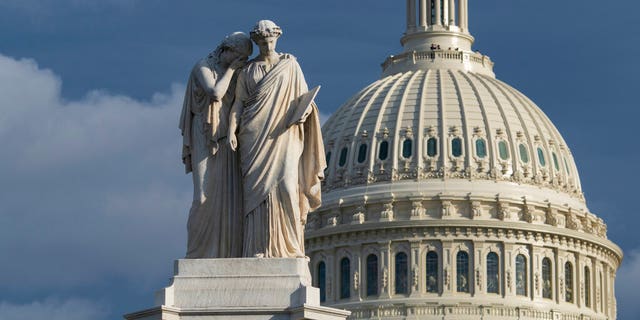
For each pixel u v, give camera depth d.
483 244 152.62
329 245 155.00
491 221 152.62
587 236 157.75
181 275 21.23
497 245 153.12
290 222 21.91
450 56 166.88
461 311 150.75
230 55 22.58
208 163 22.31
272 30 22.50
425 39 168.88
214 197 22.25
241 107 22.30
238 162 22.36
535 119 162.00
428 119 158.75
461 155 156.62
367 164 157.50
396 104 160.62
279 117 22.09
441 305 150.50
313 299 20.95
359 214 154.38
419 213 153.50
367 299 152.38
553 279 154.50
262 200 21.88
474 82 163.38
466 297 151.25
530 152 158.62
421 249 152.38
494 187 155.12
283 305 21.05
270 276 21.17
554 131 163.12
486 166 156.25
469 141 157.38
